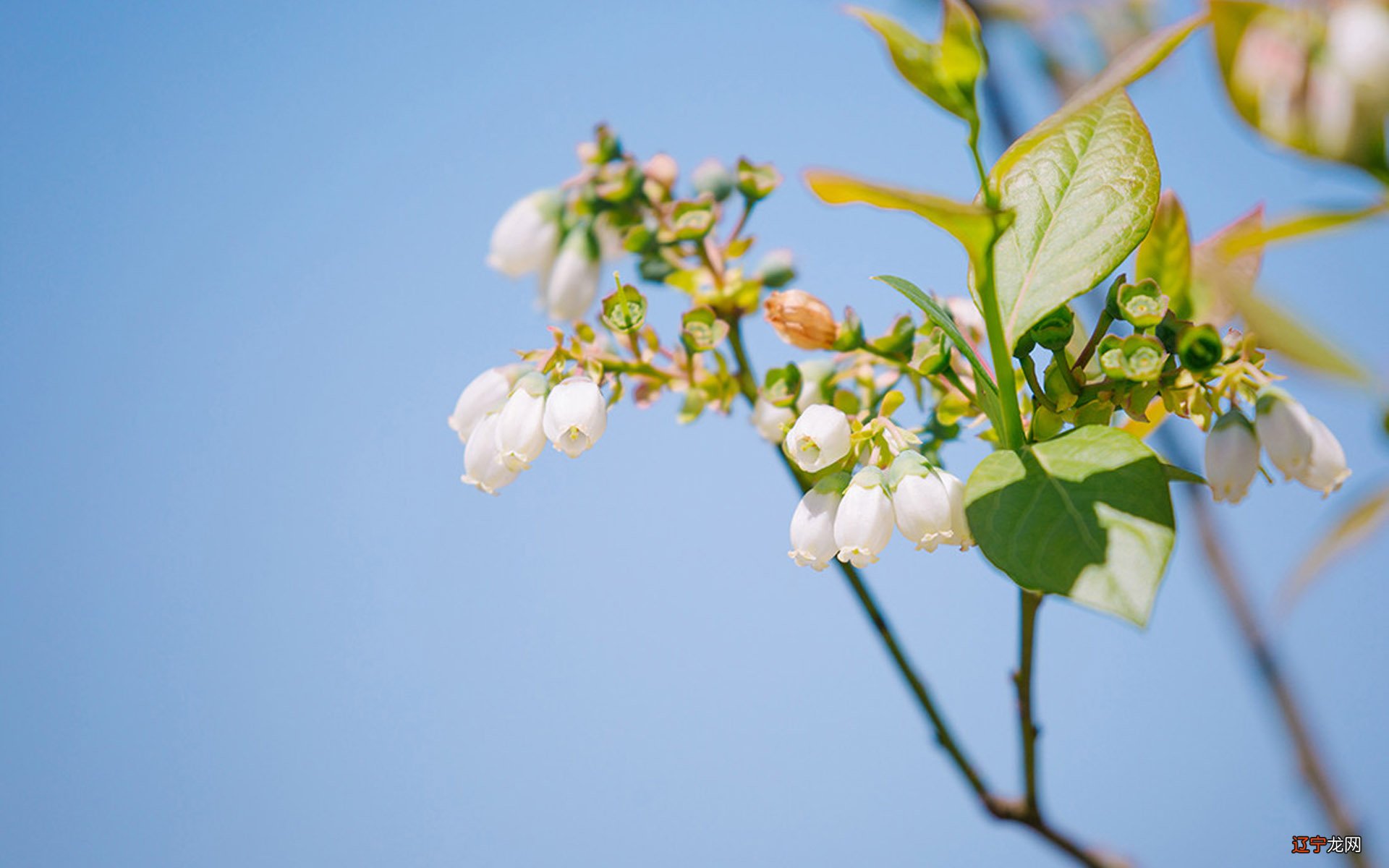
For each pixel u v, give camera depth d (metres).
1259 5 0.30
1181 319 0.36
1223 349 0.36
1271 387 0.35
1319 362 0.31
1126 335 0.37
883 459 0.37
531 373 0.38
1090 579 0.34
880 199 0.34
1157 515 0.34
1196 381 0.36
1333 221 0.32
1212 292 0.36
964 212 0.34
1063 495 0.34
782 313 0.38
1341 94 0.30
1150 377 0.35
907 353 0.38
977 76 0.35
